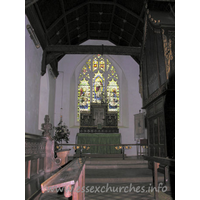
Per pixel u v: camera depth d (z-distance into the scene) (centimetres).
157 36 698
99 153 1372
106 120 1603
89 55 1764
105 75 1777
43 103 1345
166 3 762
